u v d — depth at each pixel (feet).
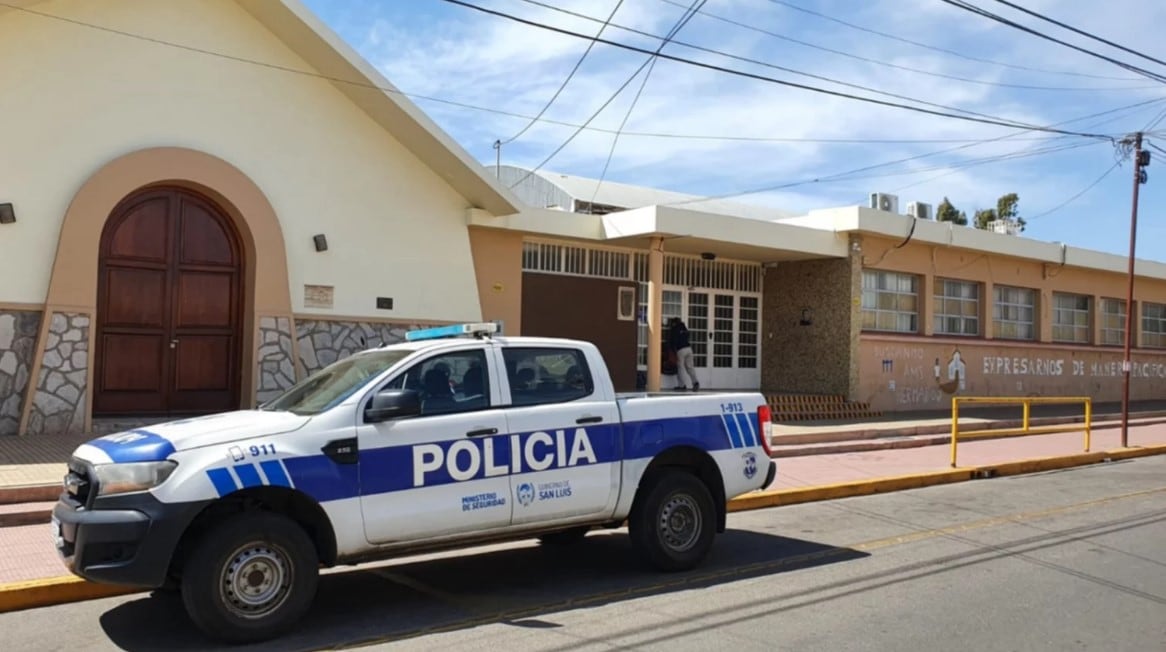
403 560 26.68
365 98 47.06
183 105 42.91
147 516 18.02
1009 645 19.21
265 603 18.97
